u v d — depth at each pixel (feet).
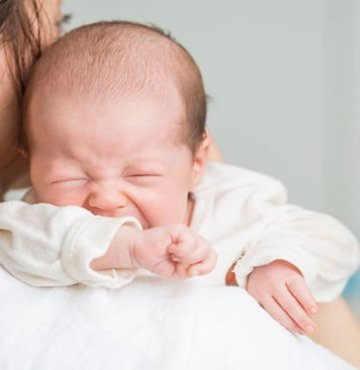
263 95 7.93
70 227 3.24
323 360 3.32
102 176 3.67
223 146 7.95
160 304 3.16
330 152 7.98
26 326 3.00
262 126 7.96
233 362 2.96
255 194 4.41
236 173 4.62
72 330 2.98
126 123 3.69
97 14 7.82
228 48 7.89
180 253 3.12
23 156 4.10
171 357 2.88
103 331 2.98
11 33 3.83
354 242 4.35
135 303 3.16
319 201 8.03
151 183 3.76
